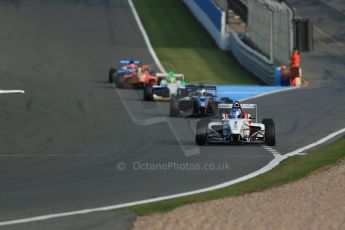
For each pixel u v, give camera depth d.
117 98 115.38
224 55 180.25
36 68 153.00
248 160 64.50
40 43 183.25
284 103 110.06
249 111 101.00
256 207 43.56
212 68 164.00
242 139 72.81
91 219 41.78
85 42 186.62
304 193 47.59
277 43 158.25
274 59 160.88
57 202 47.09
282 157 65.88
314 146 72.81
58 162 64.38
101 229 39.44
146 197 48.38
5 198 48.69
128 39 192.50
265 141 72.56
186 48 186.12
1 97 112.44
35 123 89.94
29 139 79.00
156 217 41.41
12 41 184.00
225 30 188.50
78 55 171.50
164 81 114.44
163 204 44.94
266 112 100.62
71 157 67.25
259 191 48.72
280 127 87.12
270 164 62.09
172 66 163.50
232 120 73.62
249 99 115.06
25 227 40.31
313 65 175.62
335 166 57.66
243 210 42.78
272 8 159.38
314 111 101.12
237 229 38.50
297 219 40.66
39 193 50.28
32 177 56.78
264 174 56.91
